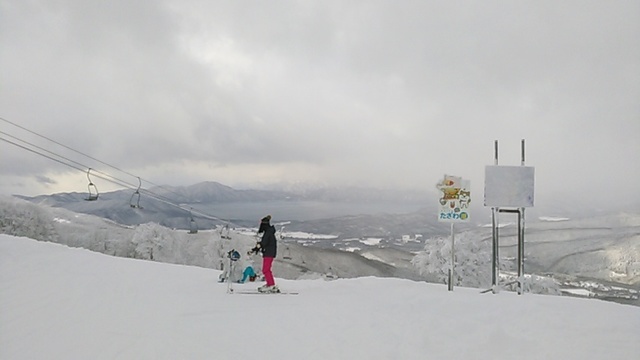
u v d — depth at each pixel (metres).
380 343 7.14
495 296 11.10
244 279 13.93
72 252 16.70
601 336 7.32
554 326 7.91
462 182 12.60
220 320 8.51
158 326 7.94
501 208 12.41
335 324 8.27
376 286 12.78
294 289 12.32
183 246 46.09
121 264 15.32
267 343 7.10
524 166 12.34
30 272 12.38
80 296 10.04
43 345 6.84
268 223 12.01
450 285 12.24
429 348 6.91
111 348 6.74
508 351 6.73
